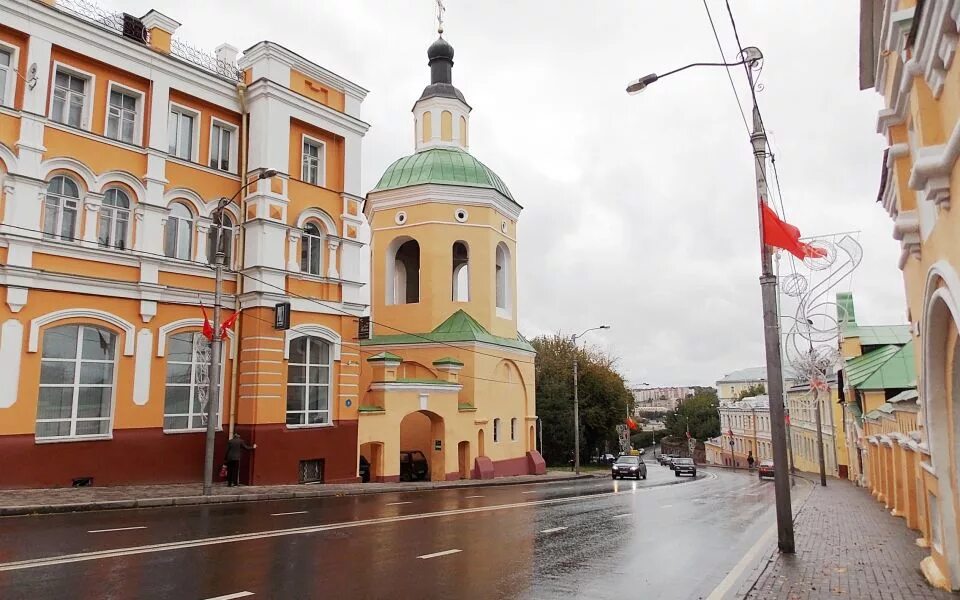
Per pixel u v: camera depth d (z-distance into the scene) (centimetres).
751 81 1095
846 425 4231
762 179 1146
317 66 2306
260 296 2055
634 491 2545
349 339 2344
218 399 2020
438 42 3894
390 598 747
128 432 1784
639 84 1098
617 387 5791
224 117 2144
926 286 702
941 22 493
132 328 1812
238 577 812
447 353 3175
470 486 2697
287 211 2177
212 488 1803
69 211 1734
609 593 802
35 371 1609
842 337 4066
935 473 786
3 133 1605
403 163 3622
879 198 1088
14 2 1631
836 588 805
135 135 1908
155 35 1973
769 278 1130
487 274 3406
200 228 2027
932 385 780
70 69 1759
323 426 2219
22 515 1282
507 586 824
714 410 11681
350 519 1366
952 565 776
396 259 3719
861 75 1093
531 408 3719
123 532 1104
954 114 533
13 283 1578
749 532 1352
